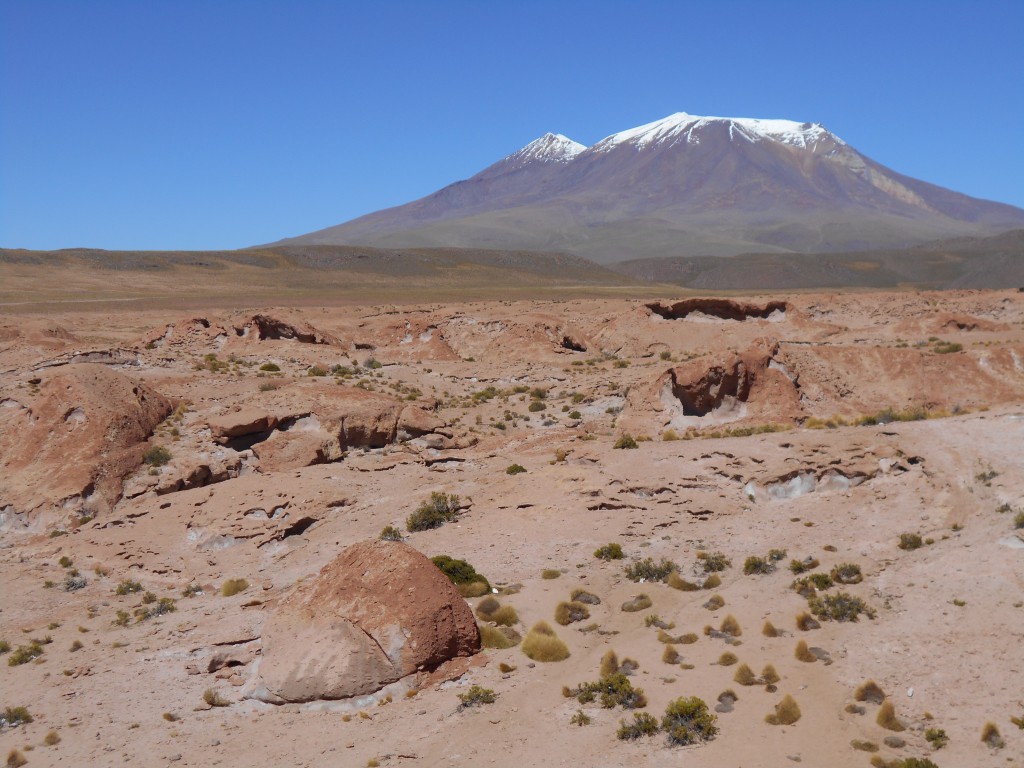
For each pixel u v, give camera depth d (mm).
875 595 26359
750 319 90500
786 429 44750
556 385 67688
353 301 170875
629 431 49438
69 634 30703
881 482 33094
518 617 27234
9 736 23703
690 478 35250
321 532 36906
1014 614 23656
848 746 19953
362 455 46719
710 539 31719
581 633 26359
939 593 25594
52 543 39688
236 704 24328
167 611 31703
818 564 28719
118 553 37344
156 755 22000
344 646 24469
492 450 46906
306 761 21219
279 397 50094
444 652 24859
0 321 110125
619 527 33062
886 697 21625
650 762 20031
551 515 34531
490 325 91438
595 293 199000
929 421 36844
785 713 21047
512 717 22266
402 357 82500
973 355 59688
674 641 25094
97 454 44625
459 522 35656
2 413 50438
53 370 55344
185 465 44719
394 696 23891
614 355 85750
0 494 43188
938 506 30719
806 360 57688
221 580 34219
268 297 177625
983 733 19734
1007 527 27828
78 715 24359
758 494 34031
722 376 49750
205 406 53094
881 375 58188
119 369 61656
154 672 26438
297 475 42219
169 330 77938
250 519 37812
